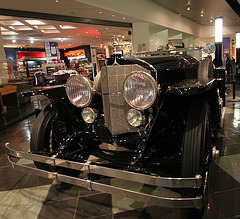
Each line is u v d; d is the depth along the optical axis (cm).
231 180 203
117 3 856
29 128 485
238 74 1095
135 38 1070
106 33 1327
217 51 659
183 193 152
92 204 187
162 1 1020
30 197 204
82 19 949
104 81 187
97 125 200
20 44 1761
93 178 184
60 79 707
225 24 1692
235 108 496
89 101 187
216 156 182
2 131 471
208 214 161
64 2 720
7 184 232
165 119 178
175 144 216
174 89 159
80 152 220
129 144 184
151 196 132
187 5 1083
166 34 1227
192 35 1583
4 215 180
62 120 219
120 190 141
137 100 161
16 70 912
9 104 792
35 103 275
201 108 163
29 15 822
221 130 345
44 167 219
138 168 149
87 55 2091
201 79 209
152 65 200
